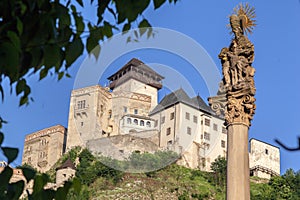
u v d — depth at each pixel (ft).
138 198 388.98
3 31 21.17
